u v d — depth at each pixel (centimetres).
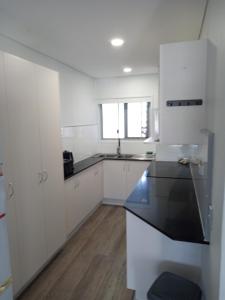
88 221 344
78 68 363
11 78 180
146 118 434
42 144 221
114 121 455
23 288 200
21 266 194
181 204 180
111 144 454
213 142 108
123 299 191
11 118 180
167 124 187
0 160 132
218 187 91
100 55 290
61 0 160
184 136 185
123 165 397
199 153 178
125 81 427
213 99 116
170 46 180
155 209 170
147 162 382
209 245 114
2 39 221
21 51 246
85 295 196
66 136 346
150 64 339
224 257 82
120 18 190
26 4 165
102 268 231
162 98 186
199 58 175
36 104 211
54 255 250
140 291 175
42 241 223
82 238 293
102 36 227
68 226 286
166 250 164
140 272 173
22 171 193
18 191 189
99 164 393
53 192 241
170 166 321
